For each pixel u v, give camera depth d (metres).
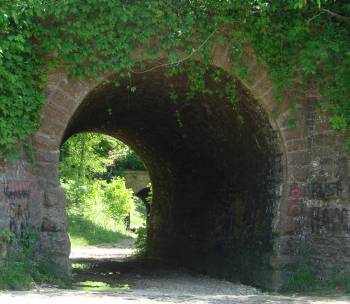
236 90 11.38
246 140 12.60
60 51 9.96
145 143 19.06
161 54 10.56
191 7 10.56
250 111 11.63
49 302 7.75
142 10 10.23
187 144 15.99
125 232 35.28
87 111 13.84
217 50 10.84
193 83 11.30
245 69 10.94
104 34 10.12
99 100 12.88
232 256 13.75
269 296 9.93
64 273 9.91
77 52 10.09
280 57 10.99
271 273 11.27
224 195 14.60
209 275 15.07
